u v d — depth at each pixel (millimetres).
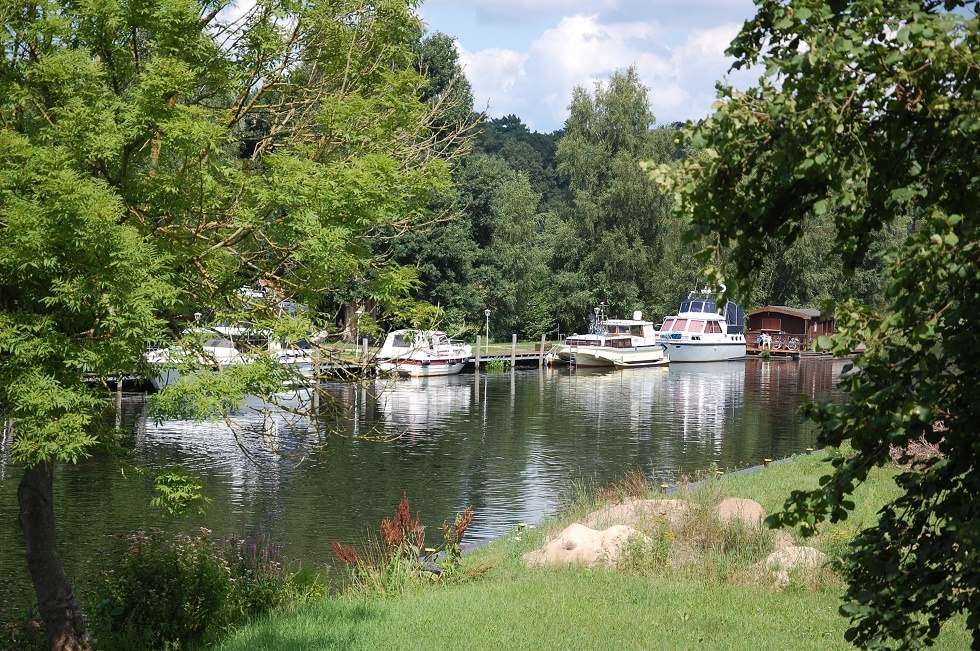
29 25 10086
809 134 3969
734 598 11094
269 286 11422
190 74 9703
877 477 17359
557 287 74750
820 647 9141
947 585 4129
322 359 11859
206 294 10820
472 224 69688
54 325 9562
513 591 11703
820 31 3900
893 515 4496
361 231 10906
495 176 70688
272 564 13703
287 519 19359
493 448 28984
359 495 21812
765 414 38031
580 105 74188
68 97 9859
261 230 10844
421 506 20750
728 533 13578
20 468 23172
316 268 10570
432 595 11820
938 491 4355
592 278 73562
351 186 10141
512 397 44250
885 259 3943
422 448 28781
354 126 11602
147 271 9148
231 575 12773
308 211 10102
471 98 59062
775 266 71625
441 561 13250
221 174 11062
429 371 54594
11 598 14156
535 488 22859
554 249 75312
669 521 14445
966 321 3965
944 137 4016
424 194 12031
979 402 3986
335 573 15094
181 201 10250
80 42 10531
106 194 9039
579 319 75750
